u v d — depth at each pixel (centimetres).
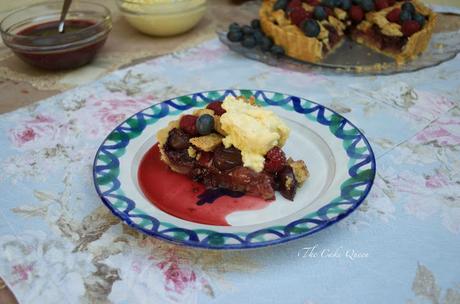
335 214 45
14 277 44
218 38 79
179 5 76
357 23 79
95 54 73
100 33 71
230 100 54
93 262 45
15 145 58
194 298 42
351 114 61
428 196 50
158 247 46
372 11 77
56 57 69
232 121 50
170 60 74
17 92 68
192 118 52
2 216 49
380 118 61
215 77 69
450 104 63
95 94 66
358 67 70
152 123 57
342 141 53
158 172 53
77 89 67
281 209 48
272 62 72
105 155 52
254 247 42
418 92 65
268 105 59
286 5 77
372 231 47
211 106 55
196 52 76
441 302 41
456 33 77
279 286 43
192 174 52
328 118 56
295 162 51
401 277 43
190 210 49
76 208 50
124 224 48
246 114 52
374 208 49
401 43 73
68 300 42
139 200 48
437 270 43
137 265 45
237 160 50
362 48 77
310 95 65
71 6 77
